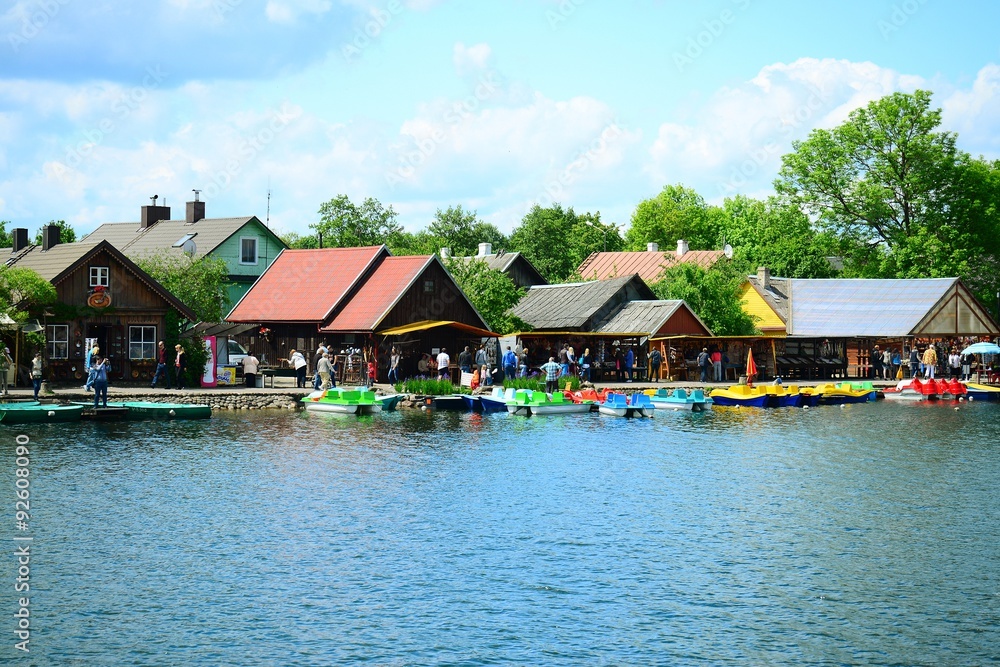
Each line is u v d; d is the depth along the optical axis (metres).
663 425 51.81
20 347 54.94
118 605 22.48
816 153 104.62
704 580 24.42
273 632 21.06
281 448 41.97
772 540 27.88
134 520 29.36
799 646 20.56
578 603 22.81
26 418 47.25
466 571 24.94
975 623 21.78
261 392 56.84
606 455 41.22
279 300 71.25
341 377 67.00
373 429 48.34
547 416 55.25
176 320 58.78
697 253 104.38
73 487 33.50
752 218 128.88
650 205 137.38
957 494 33.84
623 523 29.55
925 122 101.50
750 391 63.09
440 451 41.75
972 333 86.44
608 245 126.56
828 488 34.72
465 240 118.62
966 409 62.31
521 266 93.62
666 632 21.20
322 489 33.72
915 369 79.00
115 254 57.34
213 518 29.70
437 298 68.75
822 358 80.56
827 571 25.14
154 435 44.94
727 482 35.66
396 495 32.91
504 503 31.94
